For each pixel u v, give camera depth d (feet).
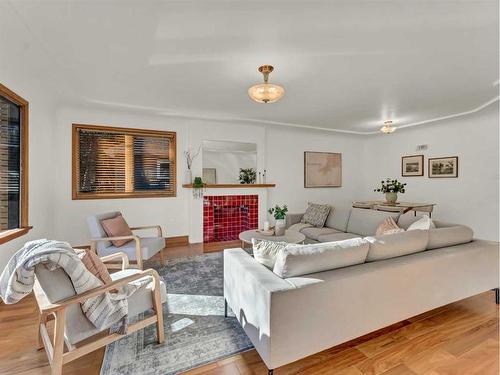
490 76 8.57
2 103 7.72
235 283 5.94
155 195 13.67
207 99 10.80
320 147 18.89
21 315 6.84
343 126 16.29
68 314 4.52
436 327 6.26
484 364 5.00
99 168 12.55
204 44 6.61
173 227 14.14
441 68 7.97
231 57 7.27
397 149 18.04
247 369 4.94
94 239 8.77
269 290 4.38
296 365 5.03
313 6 5.21
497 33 6.12
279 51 6.95
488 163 13.42
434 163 15.85
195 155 14.43
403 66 7.83
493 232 13.28
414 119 14.37
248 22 5.74
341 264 5.37
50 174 10.85
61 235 11.77
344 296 4.97
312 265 5.06
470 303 7.45
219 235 15.25
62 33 6.11
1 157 7.72
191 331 6.09
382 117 13.97
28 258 4.06
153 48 6.81
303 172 18.29
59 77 8.58
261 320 4.59
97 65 7.75
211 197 14.80
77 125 11.96
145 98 10.64
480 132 13.73
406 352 5.38
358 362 5.10
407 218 9.79
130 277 5.05
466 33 6.13
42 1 4.98
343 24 5.80
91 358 5.25
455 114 13.24
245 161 15.76
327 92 10.02
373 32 6.10
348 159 20.03
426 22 5.73
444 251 6.56
